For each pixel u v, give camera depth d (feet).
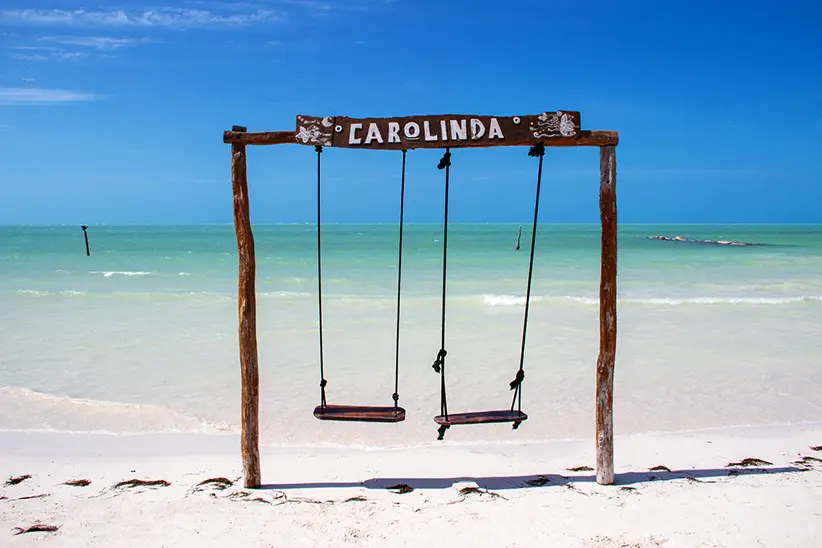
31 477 20.75
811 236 277.03
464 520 17.17
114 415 28.50
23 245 184.44
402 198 19.61
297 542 15.88
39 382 33.78
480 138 17.83
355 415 18.94
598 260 115.75
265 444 24.88
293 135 18.19
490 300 59.67
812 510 17.46
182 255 134.51
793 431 25.85
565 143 18.13
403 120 18.01
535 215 19.15
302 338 44.75
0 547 15.49
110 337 45.06
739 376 34.99
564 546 15.64
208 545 15.71
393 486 19.86
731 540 15.78
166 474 21.11
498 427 27.20
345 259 118.32
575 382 34.12
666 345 42.45
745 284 75.46
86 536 16.17
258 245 179.22
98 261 116.78
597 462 19.81
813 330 47.34
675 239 231.09
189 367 37.01
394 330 47.52
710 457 22.54
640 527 16.58
